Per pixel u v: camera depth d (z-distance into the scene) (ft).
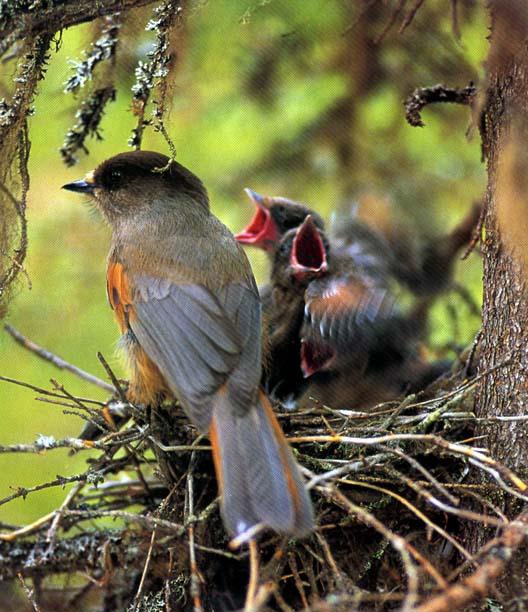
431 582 31.17
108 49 34.96
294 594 32.81
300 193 50.37
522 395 31.24
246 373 31.81
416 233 46.32
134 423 35.86
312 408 36.19
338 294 39.73
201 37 41.11
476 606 28.86
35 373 49.39
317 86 46.75
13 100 33.35
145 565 32.83
